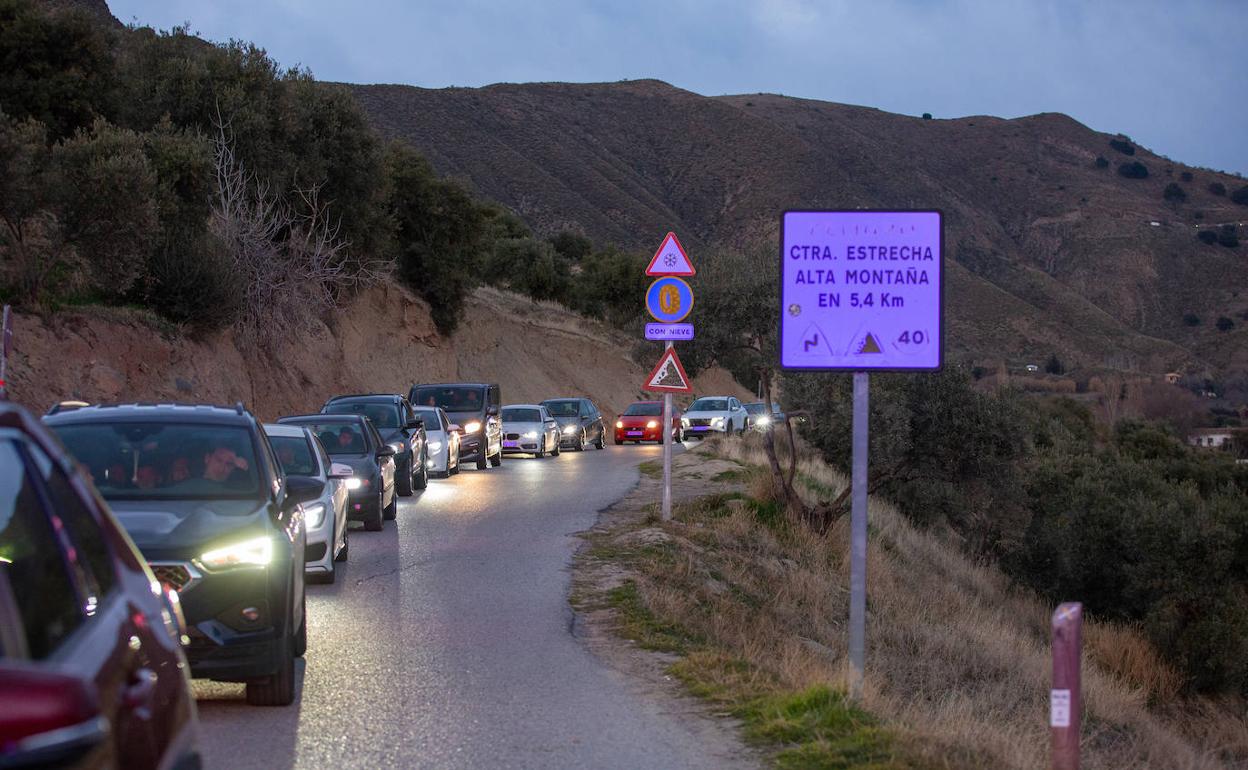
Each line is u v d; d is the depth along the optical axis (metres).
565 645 9.95
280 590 7.59
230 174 30.66
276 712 7.67
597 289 77.81
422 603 11.77
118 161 23.50
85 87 28.19
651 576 13.55
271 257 31.73
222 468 8.40
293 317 33.44
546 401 42.66
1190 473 52.53
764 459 29.41
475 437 29.53
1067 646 5.31
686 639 10.56
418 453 23.33
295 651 9.15
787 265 8.11
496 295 68.69
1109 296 155.25
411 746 6.96
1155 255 162.62
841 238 8.09
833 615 15.01
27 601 2.92
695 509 19.52
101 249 23.97
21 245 23.23
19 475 3.21
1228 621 26.47
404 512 19.86
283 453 13.45
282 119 34.22
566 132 172.50
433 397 31.17
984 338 130.62
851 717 7.53
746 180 165.75
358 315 41.41
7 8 27.09
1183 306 152.50
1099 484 31.17
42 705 2.06
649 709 7.95
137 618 3.31
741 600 13.97
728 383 77.94
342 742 7.02
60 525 3.23
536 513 19.69
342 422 17.98
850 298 8.09
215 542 7.35
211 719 7.46
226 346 29.73
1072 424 58.41
